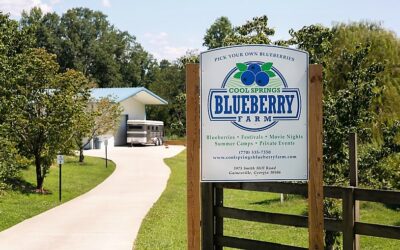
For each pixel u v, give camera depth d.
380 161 9.21
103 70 106.75
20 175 23.64
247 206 18.67
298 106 6.45
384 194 5.93
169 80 82.38
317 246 6.29
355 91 8.91
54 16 106.75
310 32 9.45
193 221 6.39
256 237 12.84
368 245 12.24
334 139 8.71
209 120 6.41
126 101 58.41
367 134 9.21
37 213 15.40
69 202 18.06
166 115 79.06
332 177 8.82
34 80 21.11
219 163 6.41
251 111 6.42
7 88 18.64
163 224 13.41
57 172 28.47
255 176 6.43
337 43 13.62
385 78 12.77
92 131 36.88
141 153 46.09
